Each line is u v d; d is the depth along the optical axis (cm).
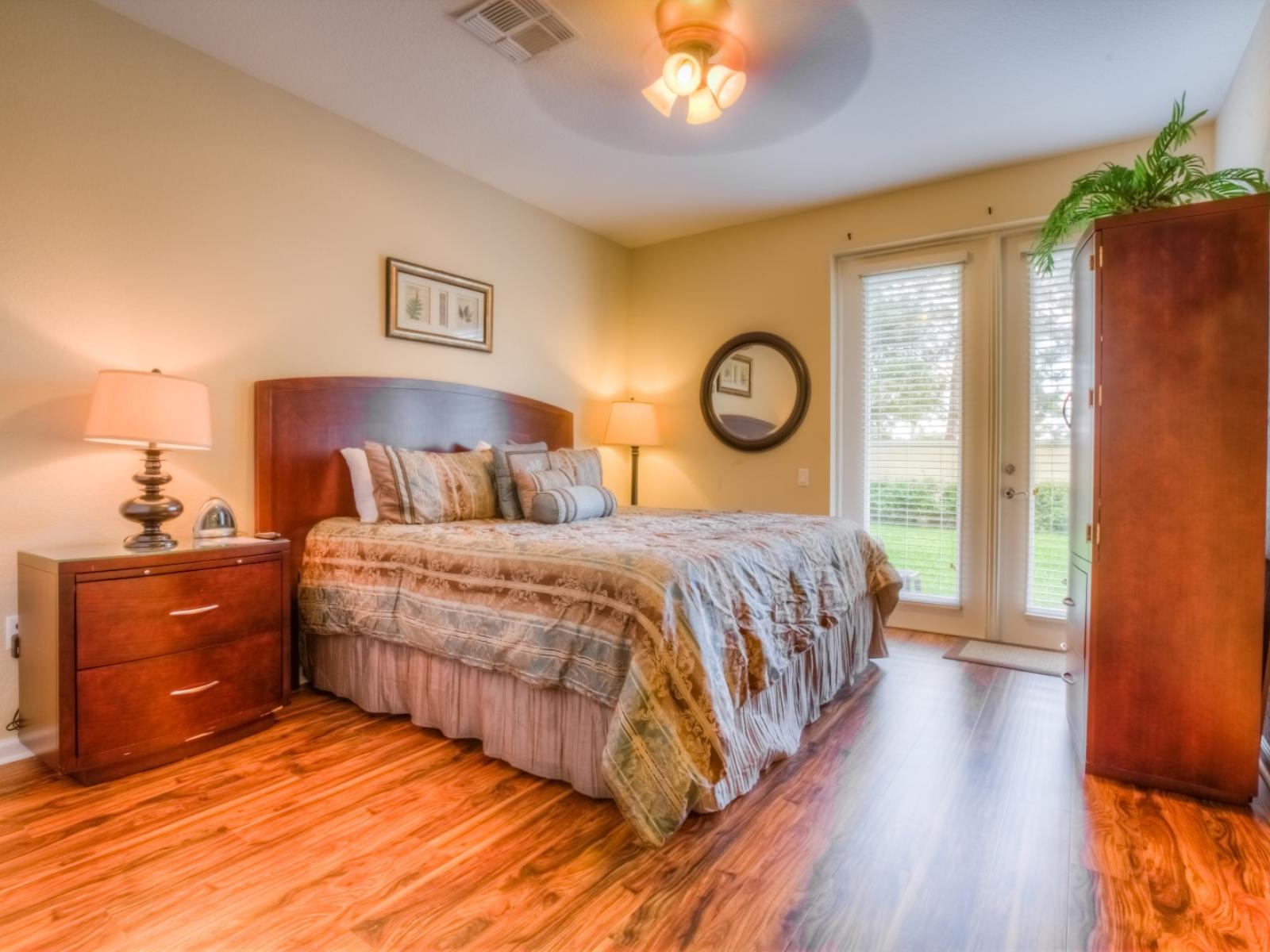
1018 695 287
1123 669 206
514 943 137
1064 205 233
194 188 263
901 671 319
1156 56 258
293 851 169
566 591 201
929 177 370
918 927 142
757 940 138
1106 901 150
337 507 307
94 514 238
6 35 216
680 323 476
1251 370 190
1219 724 194
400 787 203
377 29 247
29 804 191
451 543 240
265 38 254
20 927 140
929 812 190
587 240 461
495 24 243
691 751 176
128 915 144
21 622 217
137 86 246
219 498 256
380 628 250
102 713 202
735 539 240
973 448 378
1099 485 207
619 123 314
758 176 371
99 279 238
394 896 151
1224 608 194
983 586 374
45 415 227
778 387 430
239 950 134
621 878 158
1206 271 193
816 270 418
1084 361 222
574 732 200
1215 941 137
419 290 348
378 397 324
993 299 368
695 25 233
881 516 407
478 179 379
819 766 220
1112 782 207
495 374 394
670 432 480
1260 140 236
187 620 221
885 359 405
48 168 226
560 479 328
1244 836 176
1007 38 247
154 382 218
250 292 281
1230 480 192
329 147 308
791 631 231
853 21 237
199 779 207
